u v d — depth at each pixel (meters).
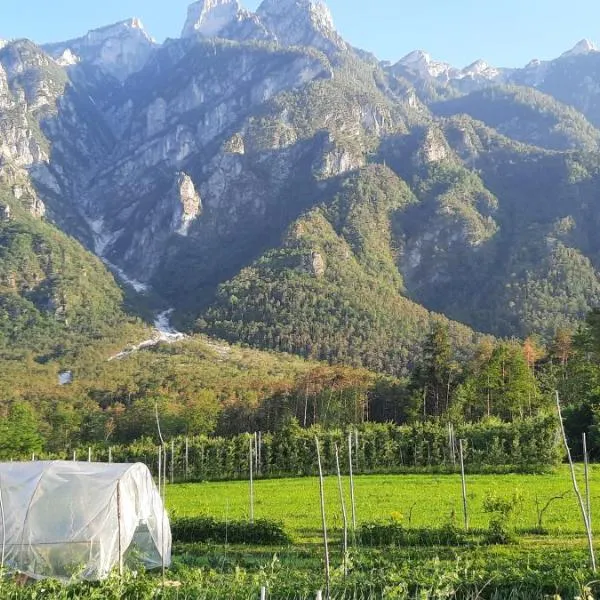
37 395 137.50
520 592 18.64
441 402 106.81
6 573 21.86
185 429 107.62
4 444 89.94
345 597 18.69
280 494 53.97
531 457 64.50
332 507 44.06
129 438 111.75
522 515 35.78
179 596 18.62
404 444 71.56
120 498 24.61
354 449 71.75
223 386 136.12
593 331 97.38
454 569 19.77
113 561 24.11
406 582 18.55
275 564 23.78
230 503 49.66
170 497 56.38
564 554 24.28
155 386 139.50
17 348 199.88
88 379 158.50
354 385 112.75
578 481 53.03
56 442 111.19
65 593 18.73
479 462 66.38
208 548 30.86
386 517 37.81
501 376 97.31
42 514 24.23
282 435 77.00
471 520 35.69
